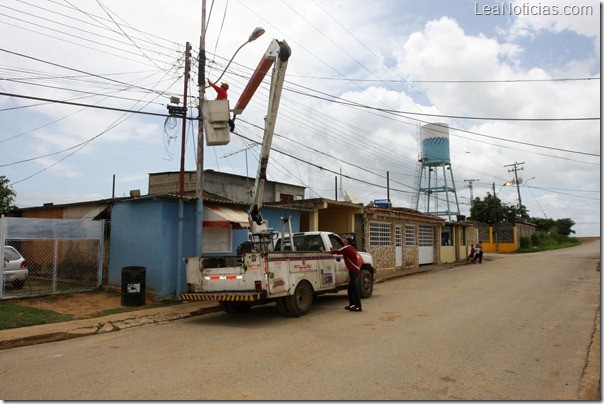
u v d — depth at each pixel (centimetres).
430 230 3005
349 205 2012
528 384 539
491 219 5797
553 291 1435
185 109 1544
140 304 1180
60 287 1352
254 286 934
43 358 687
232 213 1396
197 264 1013
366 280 1340
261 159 1021
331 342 749
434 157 3738
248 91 1004
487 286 1595
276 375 569
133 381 554
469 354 669
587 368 607
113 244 1417
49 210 1802
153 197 1270
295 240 1287
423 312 1046
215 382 545
